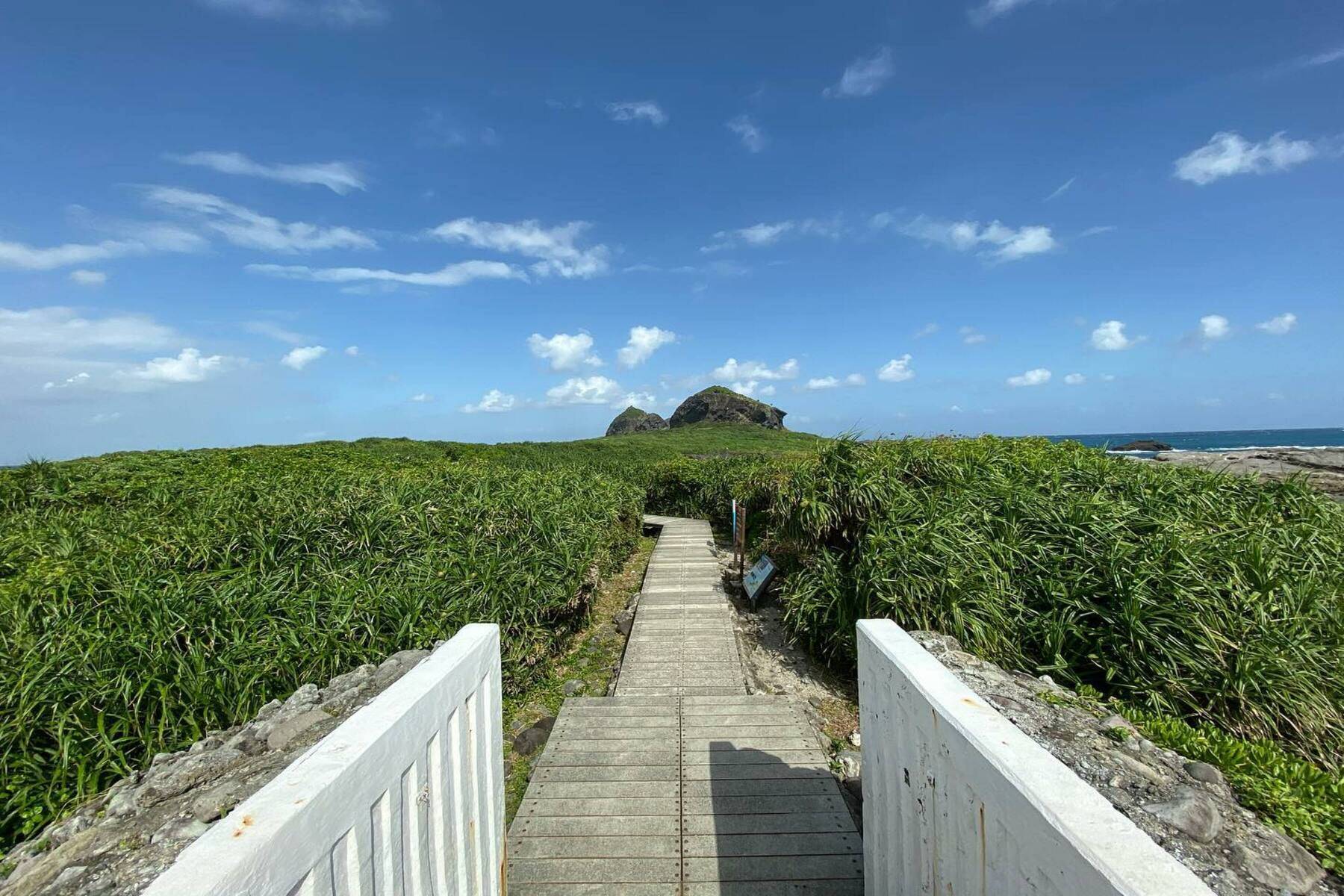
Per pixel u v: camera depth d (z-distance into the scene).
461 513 6.16
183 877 0.97
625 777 3.29
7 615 3.56
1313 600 4.11
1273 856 1.79
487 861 2.12
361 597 4.27
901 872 1.92
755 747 3.57
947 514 5.24
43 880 1.73
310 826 1.17
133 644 3.37
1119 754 2.20
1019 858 1.24
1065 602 4.36
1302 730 3.54
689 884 2.56
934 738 1.65
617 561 9.19
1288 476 6.23
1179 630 3.94
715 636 5.86
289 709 2.87
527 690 4.80
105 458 9.42
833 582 5.27
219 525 5.27
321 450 13.24
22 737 2.76
